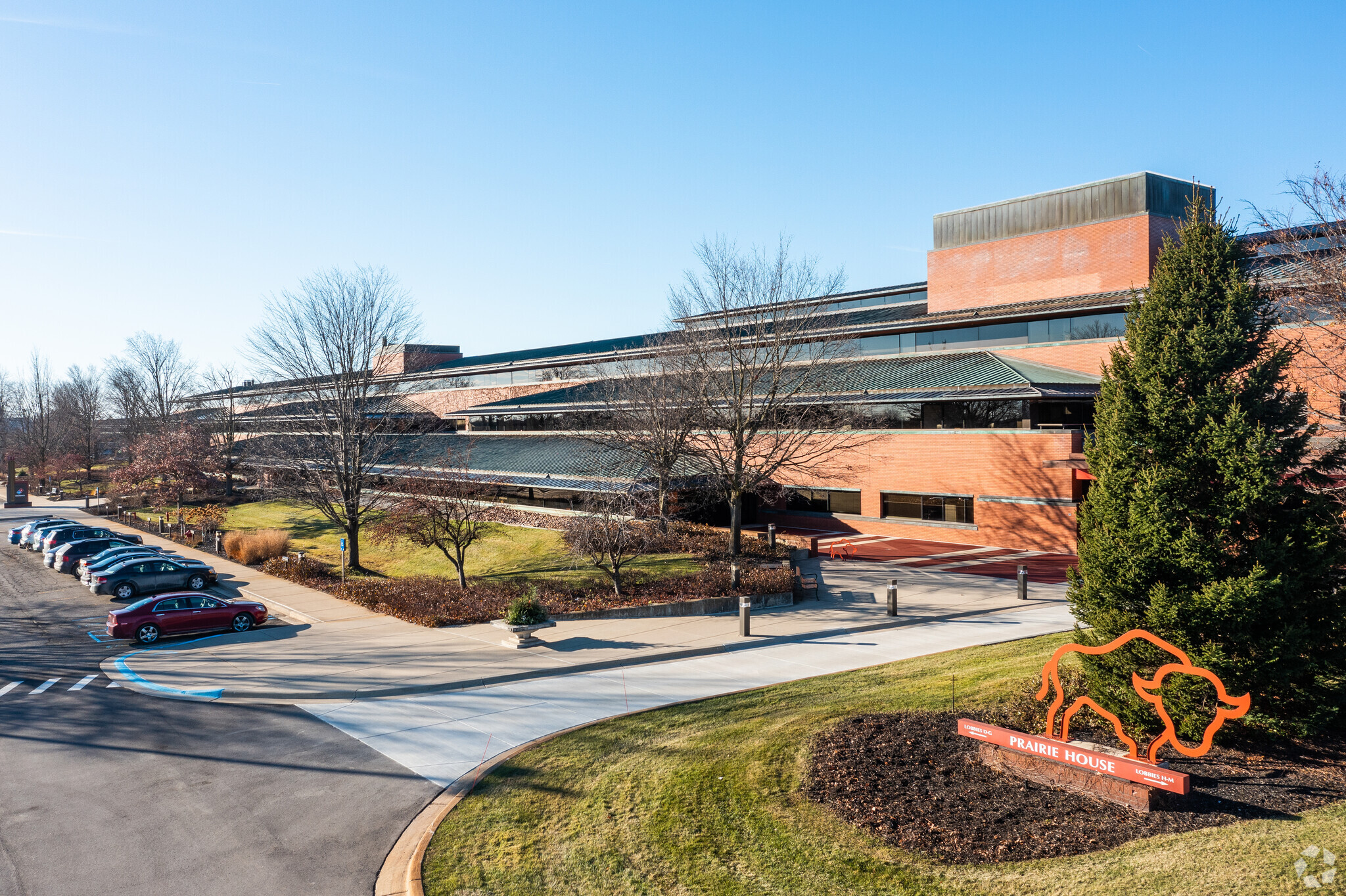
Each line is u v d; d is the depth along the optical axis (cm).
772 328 3566
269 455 5544
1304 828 878
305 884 956
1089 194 4259
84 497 8412
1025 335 4316
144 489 6906
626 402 3741
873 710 1402
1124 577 1158
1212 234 1193
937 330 4709
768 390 3809
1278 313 1227
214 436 7150
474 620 2598
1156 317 1198
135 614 2448
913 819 984
